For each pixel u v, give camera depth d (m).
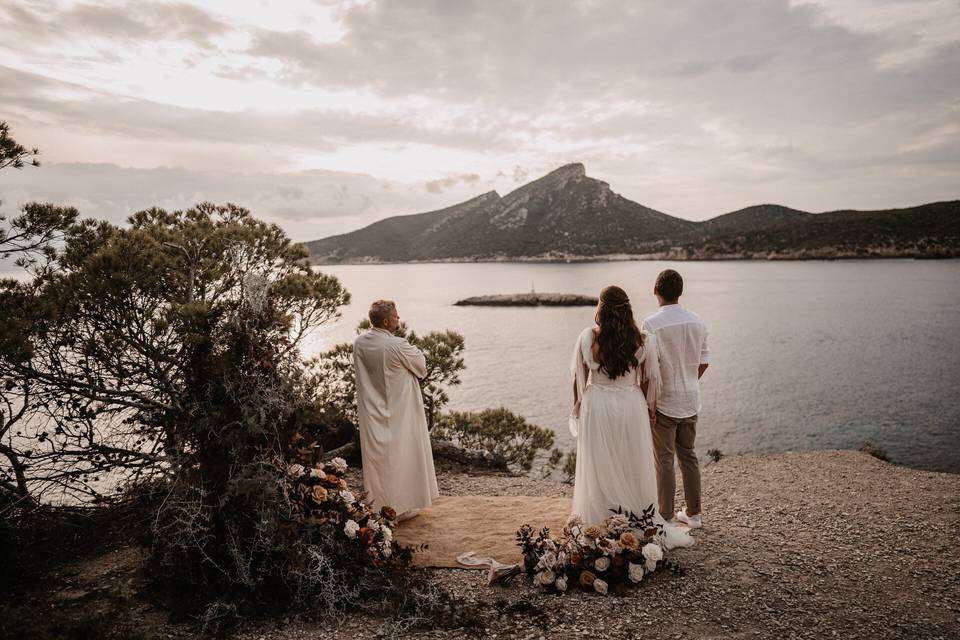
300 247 6.07
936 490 5.48
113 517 4.62
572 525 3.92
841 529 4.52
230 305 4.09
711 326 61.12
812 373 34.91
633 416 4.02
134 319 4.74
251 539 3.52
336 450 6.47
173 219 5.85
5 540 3.83
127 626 3.14
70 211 5.03
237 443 3.66
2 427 4.46
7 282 4.51
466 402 29.22
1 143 4.63
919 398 27.17
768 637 3.06
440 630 3.19
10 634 2.79
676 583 3.67
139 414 4.78
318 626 3.23
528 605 3.44
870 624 3.15
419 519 4.80
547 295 101.56
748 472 6.53
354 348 4.64
